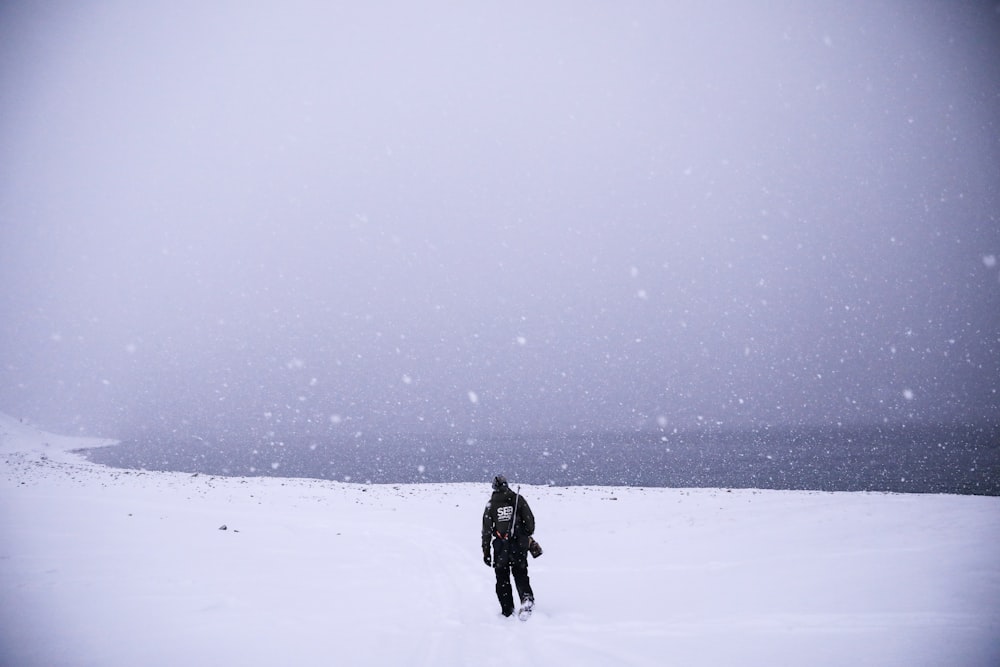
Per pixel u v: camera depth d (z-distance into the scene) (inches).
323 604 289.7
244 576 352.2
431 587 341.1
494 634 232.4
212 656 199.8
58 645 211.3
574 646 207.9
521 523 281.6
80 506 628.1
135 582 322.0
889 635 194.4
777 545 407.5
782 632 206.5
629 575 351.6
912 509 530.9
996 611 215.6
